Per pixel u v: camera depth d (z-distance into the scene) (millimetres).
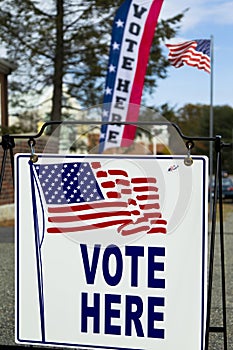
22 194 2732
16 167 2738
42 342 2750
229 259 6812
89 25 15570
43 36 15797
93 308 2676
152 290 2598
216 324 4039
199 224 2535
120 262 2633
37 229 2721
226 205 18562
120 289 2637
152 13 6707
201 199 2531
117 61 6797
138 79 6773
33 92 16875
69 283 2699
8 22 15570
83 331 2695
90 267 2672
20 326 2771
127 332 2635
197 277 2543
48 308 2730
